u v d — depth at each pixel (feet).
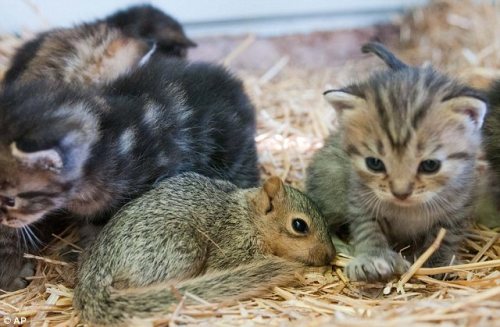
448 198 1.53
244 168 1.83
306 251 1.59
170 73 1.78
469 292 1.45
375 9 2.62
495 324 1.29
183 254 1.52
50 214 1.64
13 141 1.45
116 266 1.49
